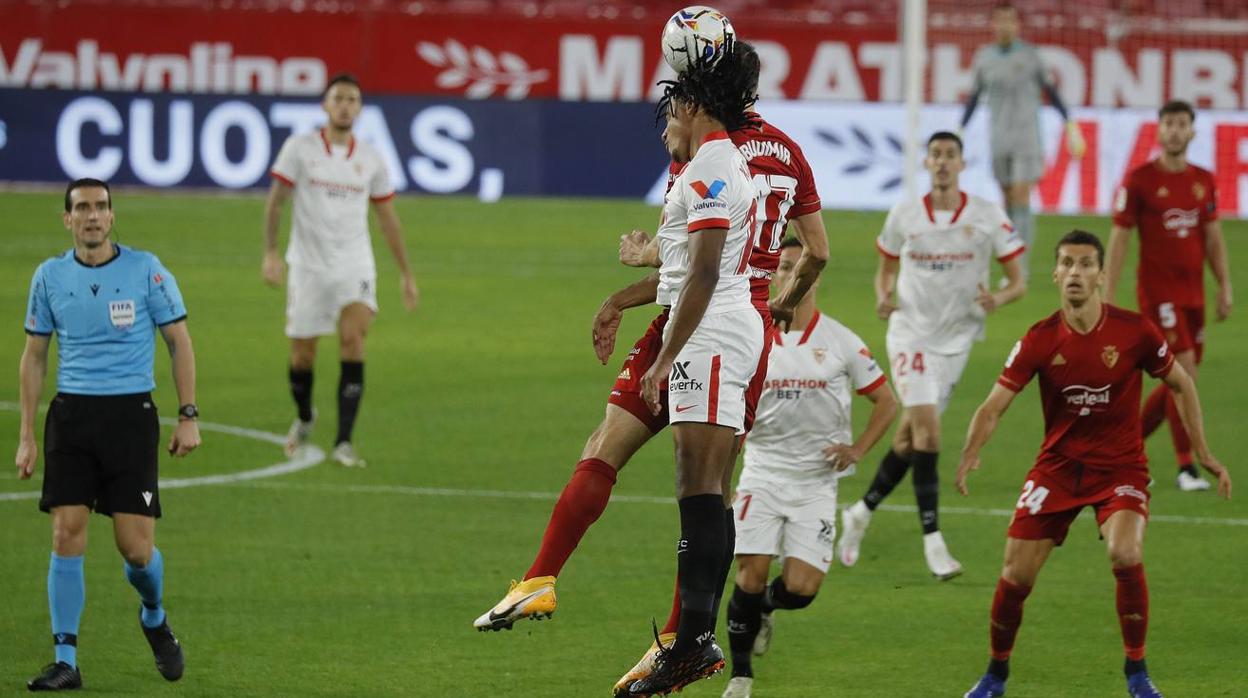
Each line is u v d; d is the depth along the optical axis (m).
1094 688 25.92
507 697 25.11
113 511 24.84
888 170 90.06
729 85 21.00
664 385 21.83
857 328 59.72
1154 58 92.50
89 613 28.94
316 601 30.05
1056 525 25.28
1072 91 92.62
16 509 35.88
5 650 26.75
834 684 26.17
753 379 21.86
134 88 92.88
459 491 38.41
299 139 41.81
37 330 25.28
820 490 27.06
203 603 29.75
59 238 75.94
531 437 43.94
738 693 25.41
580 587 31.31
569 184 92.44
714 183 20.39
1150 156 88.88
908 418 33.53
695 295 20.11
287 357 54.22
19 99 90.56
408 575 31.77
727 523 22.31
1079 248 25.03
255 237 77.94
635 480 40.09
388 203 43.28
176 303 25.62
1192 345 42.31
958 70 90.81
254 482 38.91
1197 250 41.81
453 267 72.81
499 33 95.19
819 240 23.59
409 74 95.31
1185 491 39.69
